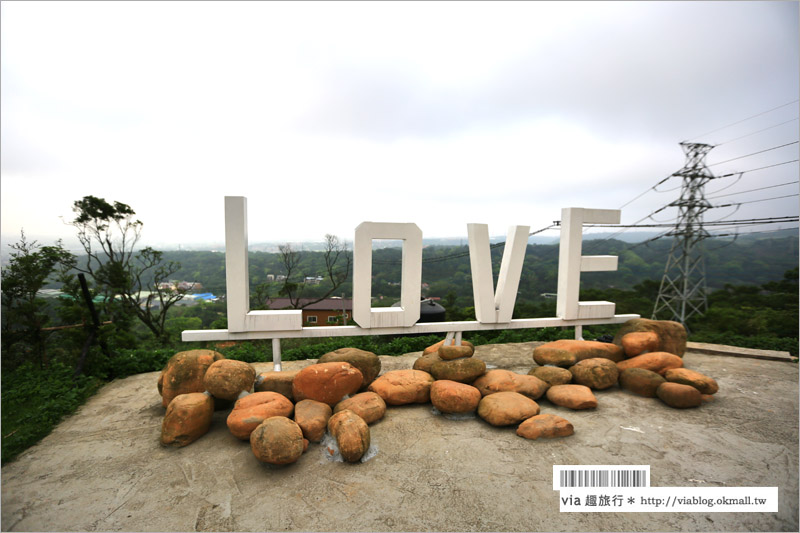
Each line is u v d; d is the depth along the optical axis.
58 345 6.50
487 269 5.79
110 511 2.81
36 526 2.64
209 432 4.01
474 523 2.69
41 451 3.67
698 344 7.50
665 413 4.44
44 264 6.36
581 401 4.45
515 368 6.27
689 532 2.61
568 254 6.18
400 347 7.62
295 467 3.35
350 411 3.79
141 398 5.02
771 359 6.58
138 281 13.13
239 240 4.81
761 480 3.15
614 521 2.72
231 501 2.92
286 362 6.68
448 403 4.27
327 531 2.60
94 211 11.66
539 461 3.45
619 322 6.63
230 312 4.88
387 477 3.21
